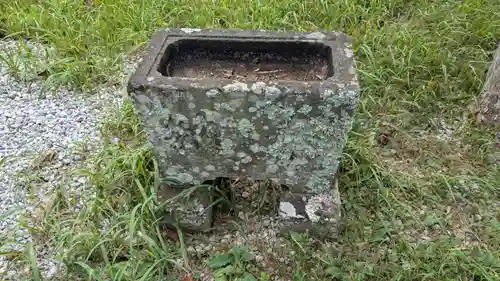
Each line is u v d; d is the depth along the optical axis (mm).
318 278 1966
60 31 3471
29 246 1897
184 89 1733
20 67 3301
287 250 2092
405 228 2242
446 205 2381
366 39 3436
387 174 2461
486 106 2826
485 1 3834
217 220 2258
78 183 2432
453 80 3160
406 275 1973
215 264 2006
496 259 2027
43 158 2576
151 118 1836
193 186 2062
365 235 2176
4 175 2496
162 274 1933
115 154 2449
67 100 3066
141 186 2057
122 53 3404
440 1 3889
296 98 1729
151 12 3670
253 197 2352
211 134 1868
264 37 2152
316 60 2186
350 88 1729
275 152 1916
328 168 1972
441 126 2893
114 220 2107
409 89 3082
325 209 2076
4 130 2807
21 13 3674
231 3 3814
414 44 3350
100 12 3664
